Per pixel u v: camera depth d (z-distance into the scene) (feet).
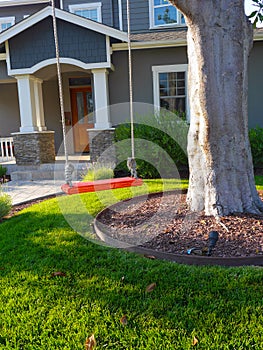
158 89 30.35
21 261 9.16
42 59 28.22
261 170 26.40
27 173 27.84
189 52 11.95
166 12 34.47
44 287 7.64
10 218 14.25
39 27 27.91
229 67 10.58
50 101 39.37
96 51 27.99
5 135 40.16
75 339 5.83
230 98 10.79
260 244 9.25
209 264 8.56
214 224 10.81
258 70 29.43
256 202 11.94
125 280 7.86
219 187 11.37
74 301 7.02
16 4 39.32
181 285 7.48
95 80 28.76
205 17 10.25
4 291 7.50
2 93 39.50
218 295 7.01
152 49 29.78
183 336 5.81
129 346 5.64
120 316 6.44
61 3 37.99
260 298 6.83
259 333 5.78
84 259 9.15
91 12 37.88
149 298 7.04
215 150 11.18
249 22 11.62
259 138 25.73
